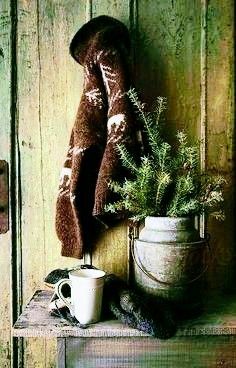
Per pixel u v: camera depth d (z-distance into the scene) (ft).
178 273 2.83
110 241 3.63
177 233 2.88
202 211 3.06
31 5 3.65
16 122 3.67
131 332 2.71
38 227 3.70
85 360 2.78
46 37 3.66
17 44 3.67
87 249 3.63
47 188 3.68
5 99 3.67
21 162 3.69
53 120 3.67
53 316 2.95
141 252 2.93
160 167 3.09
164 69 3.61
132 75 3.58
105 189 3.14
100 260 3.64
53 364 3.73
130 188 2.97
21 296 3.72
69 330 2.72
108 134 3.24
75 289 2.83
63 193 3.44
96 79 3.34
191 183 2.92
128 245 3.62
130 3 3.60
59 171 3.67
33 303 3.24
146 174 2.94
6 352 3.74
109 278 3.10
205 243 2.94
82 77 3.65
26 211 3.70
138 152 3.29
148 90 3.61
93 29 3.43
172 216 2.96
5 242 3.70
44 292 3.56
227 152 3.62
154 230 2.93
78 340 2.77
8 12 3.66
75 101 3.66
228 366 2.79
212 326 2.75
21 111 3.67
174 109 3.62
